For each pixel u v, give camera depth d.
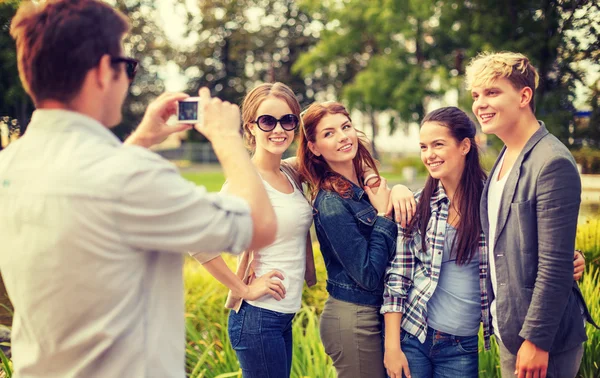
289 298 2.67
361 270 2.50
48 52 1.32
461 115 2.60
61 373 1.35
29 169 1.33
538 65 8.59
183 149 45.00
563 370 2.33
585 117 7.90
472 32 14.86
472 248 2.54
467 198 2.58
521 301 2.27
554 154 2.18
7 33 5.84
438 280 2.57
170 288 1.45
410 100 22.59
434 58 22.33
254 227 1.45
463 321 2.56
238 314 2.65
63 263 1.27
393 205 2.65
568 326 2.31
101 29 1.36
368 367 2.58
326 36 27.72
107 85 1.39
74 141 1.33
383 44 24.52
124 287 1.32
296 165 2.93
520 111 2.33
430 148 2.58
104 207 1.27
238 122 1.62
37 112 1.38
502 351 2.44
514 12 12.22
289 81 41.22
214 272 2.51
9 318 4.06
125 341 1.34
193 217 1.33
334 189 2.65
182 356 1.48
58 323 1.30
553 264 2.14
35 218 1.28
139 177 1.29
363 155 2.87
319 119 2.70
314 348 3.43
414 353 2.60
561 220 2.13
